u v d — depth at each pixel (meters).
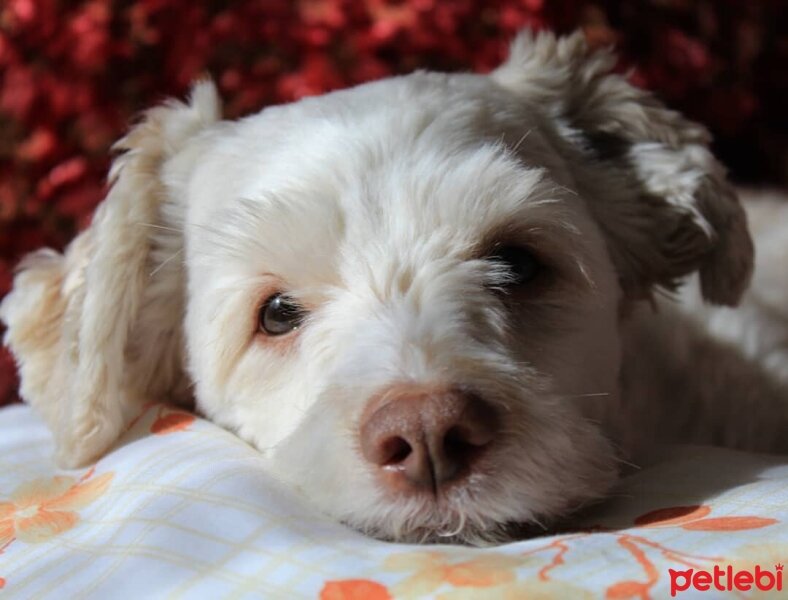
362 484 0.27
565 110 0.37
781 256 0.48
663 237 0.38
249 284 0.32
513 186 0.31
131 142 0.37
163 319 0.36
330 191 0.31
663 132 0.38
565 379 0.31
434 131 0.32
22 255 0.54
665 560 0.24
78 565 0.27
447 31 0.54
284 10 0.55
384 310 0.29
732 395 0.41
